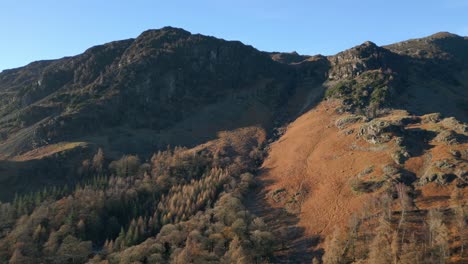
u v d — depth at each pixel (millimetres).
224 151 192250
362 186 133000
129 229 121250
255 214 136625
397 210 116125
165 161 171125
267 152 196625
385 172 136750
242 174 163500
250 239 111688
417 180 131125
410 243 94312
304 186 149000
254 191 154750
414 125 170625
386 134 158750
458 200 114062
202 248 105875
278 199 144625
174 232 113438
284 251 115125
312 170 159000
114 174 167250
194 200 138000
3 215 128000
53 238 113562
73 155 179375
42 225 123500
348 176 144375
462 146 142375
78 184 150625
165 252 109500
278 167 172375
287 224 128625
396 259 90938
